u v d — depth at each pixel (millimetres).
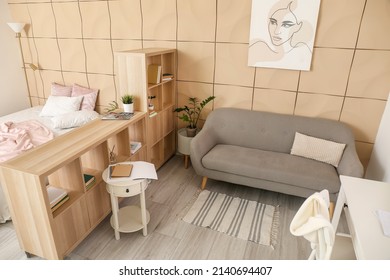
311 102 3002
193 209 2654
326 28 2709
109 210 2449
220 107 3377
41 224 1830
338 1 2590
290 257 2115
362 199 1623
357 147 2980
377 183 1778
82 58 3830
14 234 2309
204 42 3191
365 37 2617
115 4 3396
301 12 2717
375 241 1332
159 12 3248
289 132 2967
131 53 2721
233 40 3066
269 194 2939
